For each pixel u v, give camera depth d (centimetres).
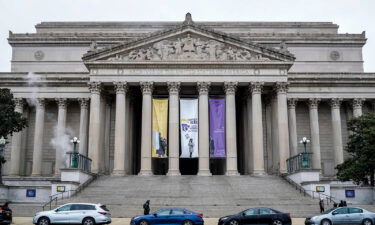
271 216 3909
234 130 7431
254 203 5506
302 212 5181
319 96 8612
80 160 6675
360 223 4022
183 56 7588
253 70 7600
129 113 8050
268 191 6078
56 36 10044
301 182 6184
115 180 6688
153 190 6078
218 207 5253
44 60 10000
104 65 7550
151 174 7250
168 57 7588
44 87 8588
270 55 7606
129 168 7888
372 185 6500
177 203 5488
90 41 10019
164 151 7294
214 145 7344
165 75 7562
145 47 7650
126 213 5141
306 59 10062
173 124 7412
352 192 6369
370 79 8631
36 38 10019
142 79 7538
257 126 7412
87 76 8588
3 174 8431
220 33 7656
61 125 8438
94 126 7381
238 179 6762
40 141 8425
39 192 6297
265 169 8094
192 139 7306
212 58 7588
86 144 8381
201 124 7431
